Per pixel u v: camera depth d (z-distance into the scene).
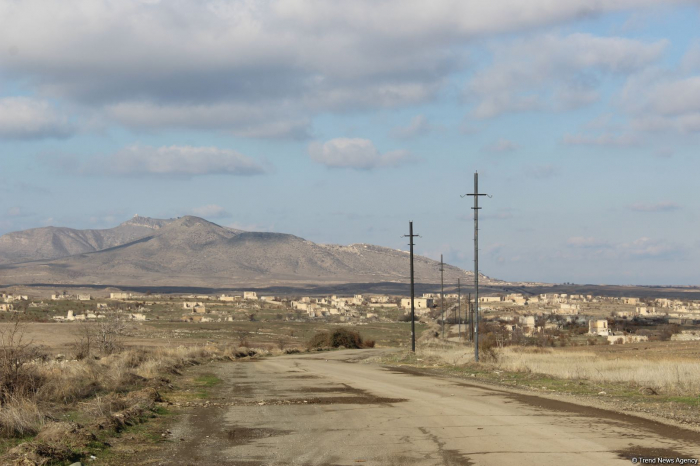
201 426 16.77
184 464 12.30
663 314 196.12
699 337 105.44
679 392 22.95
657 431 15.16
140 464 12.32
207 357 53.75
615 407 19.52
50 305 192.75
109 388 23.47
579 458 12.30
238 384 29.22
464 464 11.93
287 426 16.67
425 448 13.48
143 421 17.30
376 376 34.00
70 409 18.42
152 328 144.62
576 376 30.58
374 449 13.46
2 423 14.27
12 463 11.46
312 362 51.22
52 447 12.45
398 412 19.02
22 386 18.91
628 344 82.88
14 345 22.33
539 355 48.78
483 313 196.88
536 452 12.88
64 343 67.56
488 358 42.66
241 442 14.51
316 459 12.62
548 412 18.58
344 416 18.34
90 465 12.16
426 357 52.31
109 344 49.66
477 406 20.20
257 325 172.25
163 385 26.59
